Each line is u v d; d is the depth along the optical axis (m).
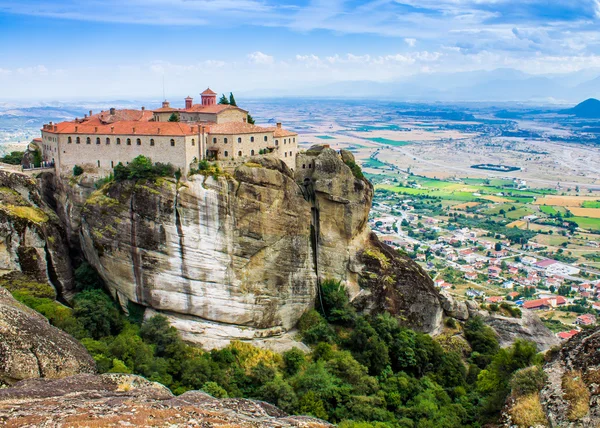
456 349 128.50
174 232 105.81
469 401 99.81
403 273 130.25
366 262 127.19
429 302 130.88
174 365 98.81
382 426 86.69
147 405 49.97
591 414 59.62
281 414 59.41
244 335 111.44
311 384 97.62
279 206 113.69
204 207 106.50
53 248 109.88
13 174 113.31
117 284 109.69
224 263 108.50
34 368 64.38
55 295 107.88
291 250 116.88
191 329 108.25
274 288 115.19
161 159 108.88
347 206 124.44
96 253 110.31
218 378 98.12
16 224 105.00
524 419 64.94
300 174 127.00
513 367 92.12
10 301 76.12
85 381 59.62
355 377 103.12
